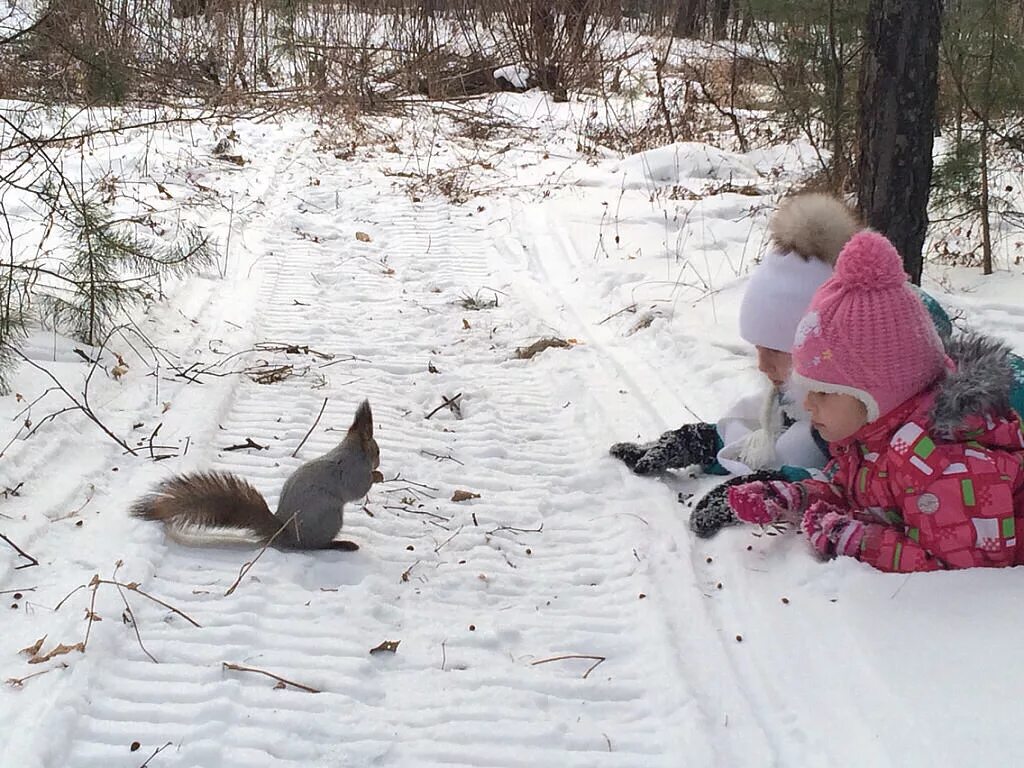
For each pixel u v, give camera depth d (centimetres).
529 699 304
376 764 275
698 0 1911
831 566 347
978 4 731
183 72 1391
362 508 422
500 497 442
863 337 317
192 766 267
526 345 644
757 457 416
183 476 377
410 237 906
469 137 1393
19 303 536
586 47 1728
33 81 696
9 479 396
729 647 328
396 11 1708
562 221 920
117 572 346
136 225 802
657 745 286
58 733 269
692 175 1126
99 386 503
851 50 863
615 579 377
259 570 363
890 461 332
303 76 1602
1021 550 327
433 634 337
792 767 273
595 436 503
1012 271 722
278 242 857
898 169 595
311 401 531
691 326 633
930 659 294
